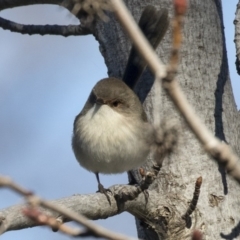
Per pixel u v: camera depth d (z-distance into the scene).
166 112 9.06
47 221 4.31
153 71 3.84
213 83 9.44
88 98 10.91
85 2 5.50
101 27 10.41
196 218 8.59
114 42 10.22
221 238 8.57
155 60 3.83
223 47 9.80
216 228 8.62
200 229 8.51
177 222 8.40
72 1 5.66
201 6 9.81
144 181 7.79
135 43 3.92
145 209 8.34
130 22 3.83
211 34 9.71
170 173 8.92
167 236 8.42
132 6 9.98
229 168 3.84
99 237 4.16
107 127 10.13
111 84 10.30
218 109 9.31
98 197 7.83
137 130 10.01
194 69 9.43
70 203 7.45
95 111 10.31
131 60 10.04
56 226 4.29
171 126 5.08
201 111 9.23
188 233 8.43
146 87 10.08
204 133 3.81
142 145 9.94
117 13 3.83
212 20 9.81
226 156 3.82
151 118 9.98
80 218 4.10
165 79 3.80
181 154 8.95
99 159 10.37
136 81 10.16
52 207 4.03
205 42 9.62
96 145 10.27
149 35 9.66
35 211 4.32
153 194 8.53
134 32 3.84
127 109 10.20
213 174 8.88
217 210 8.72
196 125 3.81
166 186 8.88
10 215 6.48
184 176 8.88
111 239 4.10
